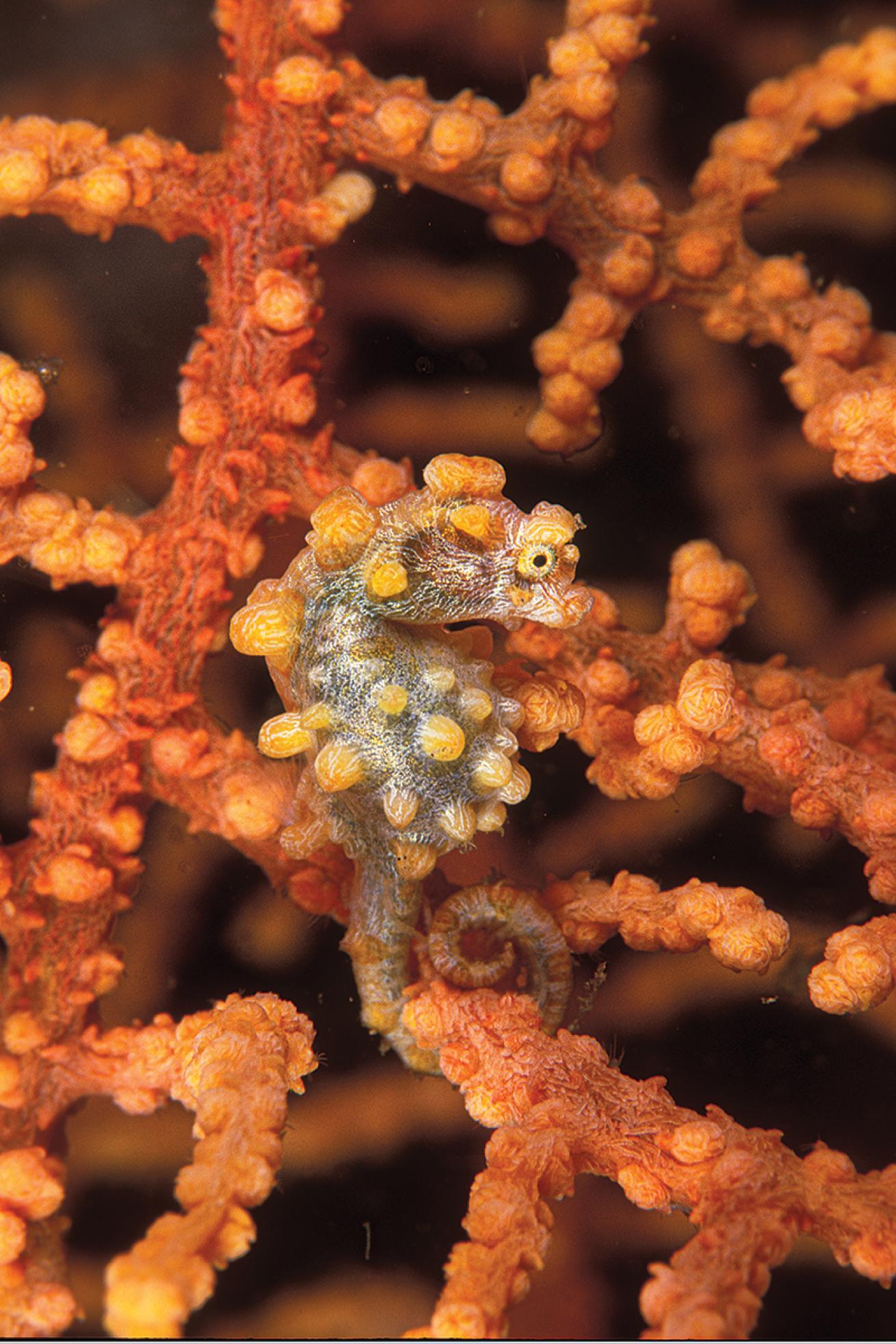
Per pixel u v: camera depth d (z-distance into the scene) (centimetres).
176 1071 8
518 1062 8
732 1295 8
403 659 8
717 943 8
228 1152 8
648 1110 8
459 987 8
